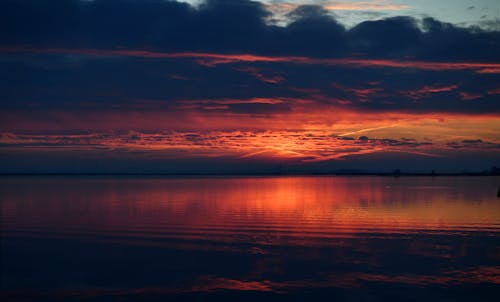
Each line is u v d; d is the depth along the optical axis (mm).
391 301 14531
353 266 18516
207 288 15758
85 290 15570
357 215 34656
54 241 23594
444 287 15844
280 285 16109
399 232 26234
